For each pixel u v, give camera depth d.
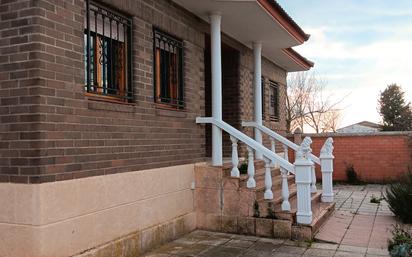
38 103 4.07
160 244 6.06
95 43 5.08
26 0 4.13
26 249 4.09
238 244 6.14
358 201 9.83
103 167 4.98
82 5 4.70
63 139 4.36
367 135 13.77
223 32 8.45
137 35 5.74
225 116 9.60
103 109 4.98
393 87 43.34
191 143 7.14
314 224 6.45
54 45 4.27
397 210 7.55
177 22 6.80
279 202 6.73
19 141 4.14
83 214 4.64
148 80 5.96
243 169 7.68
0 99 4.23
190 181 7.03
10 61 4.19
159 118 6.22
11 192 4.16
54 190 4.22
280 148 12.52
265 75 11.44
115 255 5.09
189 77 7.17
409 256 4.81
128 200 5.44
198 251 5.78
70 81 4.48
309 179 6.39
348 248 5.85
